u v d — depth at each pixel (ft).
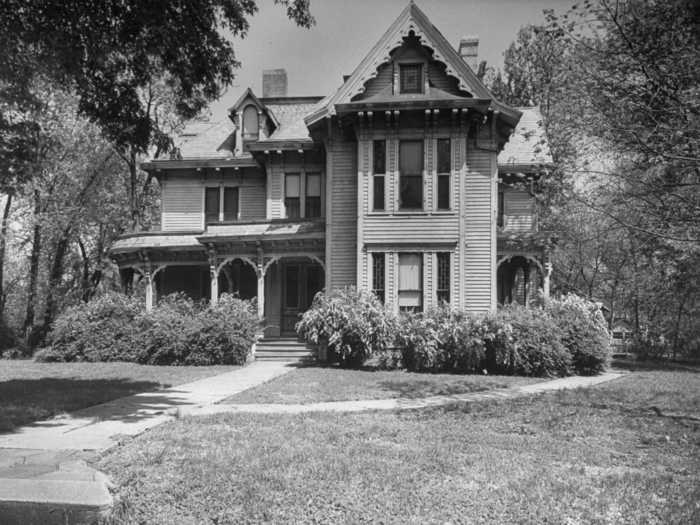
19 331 96.48
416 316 59.06
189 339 62.64
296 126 80.12
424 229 62.69
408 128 63.72
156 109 97.86
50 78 36.32
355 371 54.65
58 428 27.25
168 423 28.66
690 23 28.02
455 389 42.60
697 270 49.62
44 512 16.24
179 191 82.64
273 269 77.00
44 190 90.27
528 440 25.41
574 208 48.78
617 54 29.58
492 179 64.54
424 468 20.57
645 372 60.85
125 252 78.38
